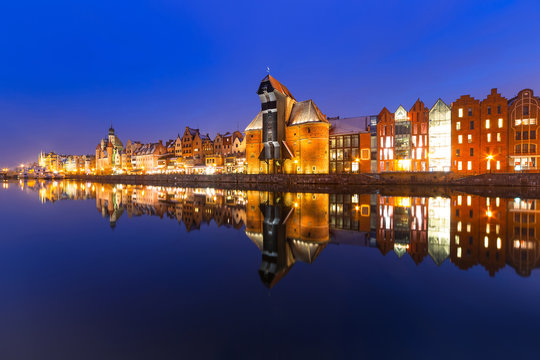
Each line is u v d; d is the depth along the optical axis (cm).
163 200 3234
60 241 1179
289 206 2441
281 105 6956
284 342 448
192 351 429
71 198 3522
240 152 9206
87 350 431
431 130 5912
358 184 5506
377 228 1412
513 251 970
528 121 5125
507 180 4350
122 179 11712
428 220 1619
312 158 6562
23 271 791
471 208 2092
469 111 5588
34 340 455
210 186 6631
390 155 6250
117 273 776
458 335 464
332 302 594
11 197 3612
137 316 533
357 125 6744
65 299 604
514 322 508
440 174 4866
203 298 614
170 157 12031
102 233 1355
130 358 414
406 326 495
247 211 2153
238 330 485
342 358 405
